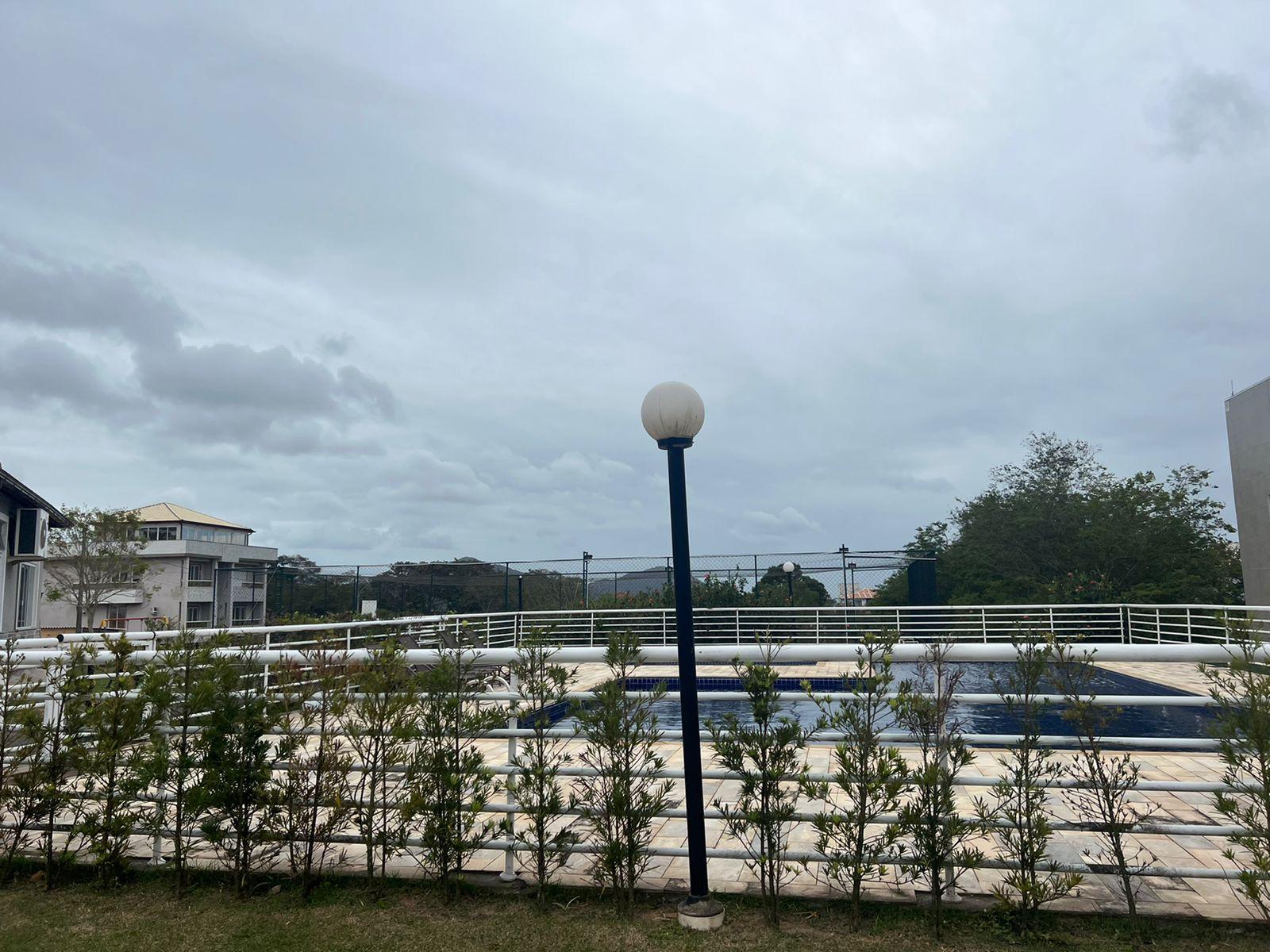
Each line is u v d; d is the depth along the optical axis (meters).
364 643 10.23
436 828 3.56
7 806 4.09
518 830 4.28
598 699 3.54
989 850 4.08
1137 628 17.53
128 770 4.09
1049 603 22.62
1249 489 16.50
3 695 4.41
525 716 3.73
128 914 3.55
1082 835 4.48
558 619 18.25
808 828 4.53
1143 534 24.05
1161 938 3.02
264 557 47.81
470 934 3.22
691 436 3.50
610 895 3.60
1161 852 4.14
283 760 3.92
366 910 3.53
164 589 41.69
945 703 3.25
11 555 16.70
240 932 3.31
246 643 4.48
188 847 3.88
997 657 3.27
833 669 13.76
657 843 4.41
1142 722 9.22
